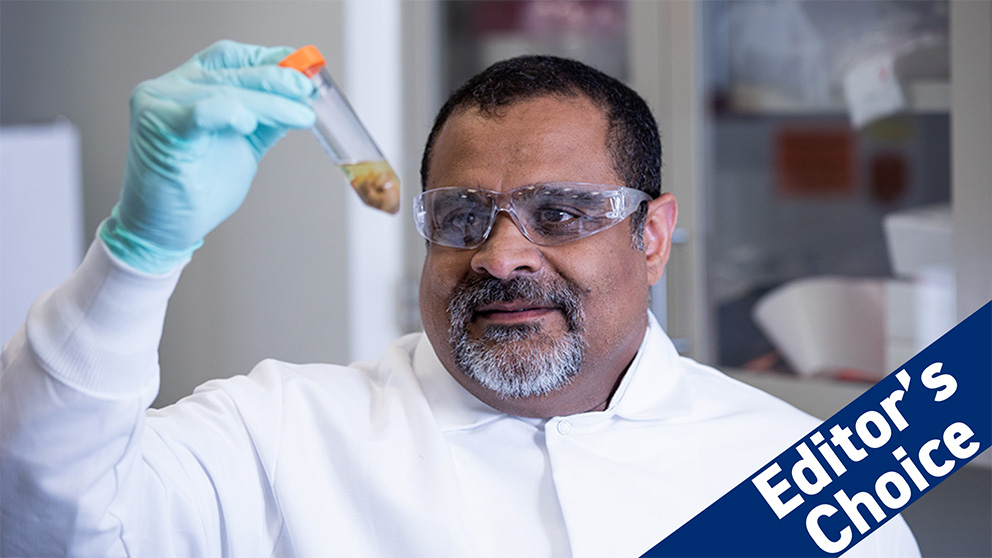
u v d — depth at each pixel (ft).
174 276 2.90
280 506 3.77
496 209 3.69
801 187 6.84
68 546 2.94
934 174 6.29
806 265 6.86
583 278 3.68
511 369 3.66
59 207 8.48
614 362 3.99
